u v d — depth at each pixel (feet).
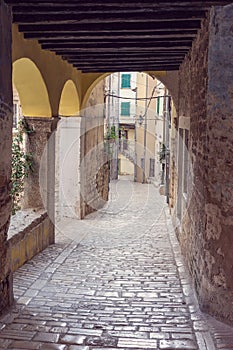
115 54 20.75
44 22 13.10
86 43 18.08
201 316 12.31
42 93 19.94
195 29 14.53
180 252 21.33
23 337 10.53
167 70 25.75
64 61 22.74
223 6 11.32
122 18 13.00
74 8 12.28
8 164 11.94
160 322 11.80
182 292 14.94
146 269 18.34
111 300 13.99
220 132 11.69
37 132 21.24
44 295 14.42
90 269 18.20
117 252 21.74
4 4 11.25
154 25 14.55
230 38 11.33
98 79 29.04
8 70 11.68
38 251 20.77
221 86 11.56
